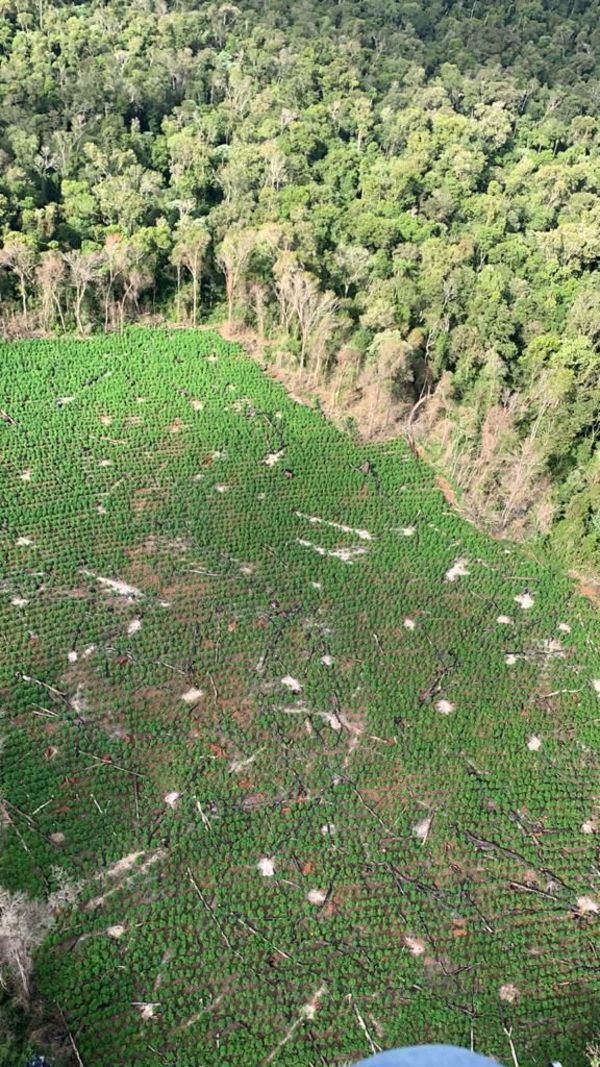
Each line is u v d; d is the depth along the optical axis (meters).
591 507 64.00
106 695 50.75
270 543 62.44
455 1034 38.97
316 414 74.94
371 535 64.69
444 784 48.81
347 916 42.50
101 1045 36.88
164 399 73.81
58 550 59.28
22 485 63.56
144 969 39.47
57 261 75.38
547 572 63.72
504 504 67.75
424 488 69.69
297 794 47.25
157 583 58.25
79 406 71.56
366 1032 38.59
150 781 46.75
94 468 66.06
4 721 48.41
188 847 44.09
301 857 44.56
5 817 44.00
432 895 43.78
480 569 63.12
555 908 44.12
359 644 56.19
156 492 64.94
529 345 74.19
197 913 41.69
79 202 83.25
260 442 70.94
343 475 69.25
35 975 38.56
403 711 52.28
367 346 77.25
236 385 76.75
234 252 79.62
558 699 54.62
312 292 75.62
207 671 52.97
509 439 68.06
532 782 49.69
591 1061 37.25
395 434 74.19
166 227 81.62
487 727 52.19
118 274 79.75
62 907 41.06
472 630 58.31
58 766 46.69
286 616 57.31
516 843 46.66
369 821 46.41
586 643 58.69
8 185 81.94
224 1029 38.03
